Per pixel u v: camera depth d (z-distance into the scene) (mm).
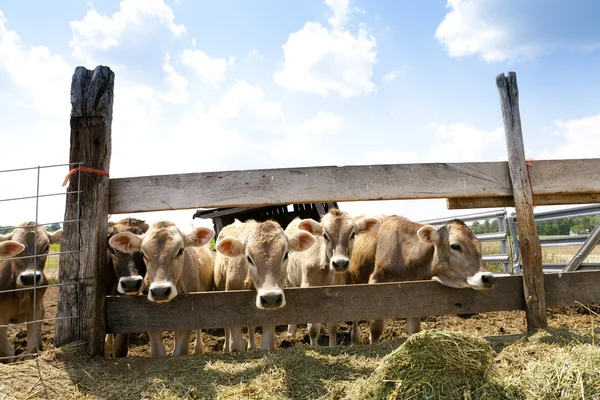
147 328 4703
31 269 5906
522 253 5137
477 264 5113
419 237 5391
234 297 4770
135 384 3863
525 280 5082
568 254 10953
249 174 4930
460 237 5234
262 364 4145
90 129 4742
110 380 3973
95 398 3664
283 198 4941
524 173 5227
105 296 4711
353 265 6898
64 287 4559
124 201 4820
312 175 4984
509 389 3418
